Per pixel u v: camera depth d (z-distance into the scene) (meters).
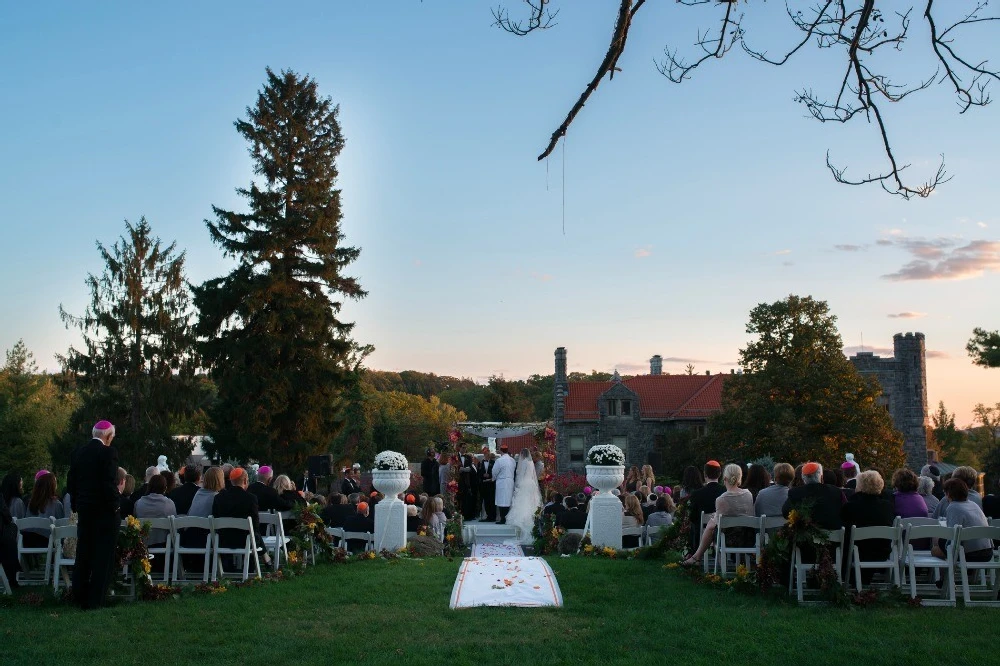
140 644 8.35
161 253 45.88
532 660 7.73
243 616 9.46
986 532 9.72
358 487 21.05
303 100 43.84
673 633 8.63
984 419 98.12
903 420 63.16
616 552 14.42
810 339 47.00
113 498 10.02
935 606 9.73
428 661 7.69
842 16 7.46
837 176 7.83
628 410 61.62
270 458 38.94
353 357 42.41
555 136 7.53
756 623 8.91
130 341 44.88
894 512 11.11
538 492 21.83
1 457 53.81
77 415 44.06
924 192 7.67
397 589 11.01
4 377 63.50
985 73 7.18
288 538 12.59
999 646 7.99
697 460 49.97
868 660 7.64
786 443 44.09
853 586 10.82
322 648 8.20
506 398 90.25
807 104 7.79
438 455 24.06
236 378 38.72
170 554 11.59
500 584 10.92
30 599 10.03
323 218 41.06
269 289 39.50
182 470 13.38
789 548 10.06
